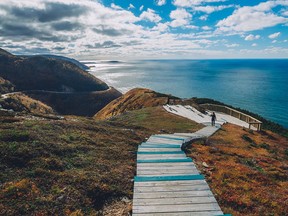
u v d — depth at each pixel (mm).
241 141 24500
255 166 16234
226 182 12023
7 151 11703
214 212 8719
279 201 10773
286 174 15438
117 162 13625
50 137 15117
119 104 78188
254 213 9641
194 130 27969
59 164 11680
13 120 18641
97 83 198625
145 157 14617
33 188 9438
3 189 9156
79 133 17562
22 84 161625
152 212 8672
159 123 32188
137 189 10391
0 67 169125
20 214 8055
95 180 10867
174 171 12398
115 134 19953
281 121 76375
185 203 9297
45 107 120125
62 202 9055
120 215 9000
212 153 17688
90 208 9203
